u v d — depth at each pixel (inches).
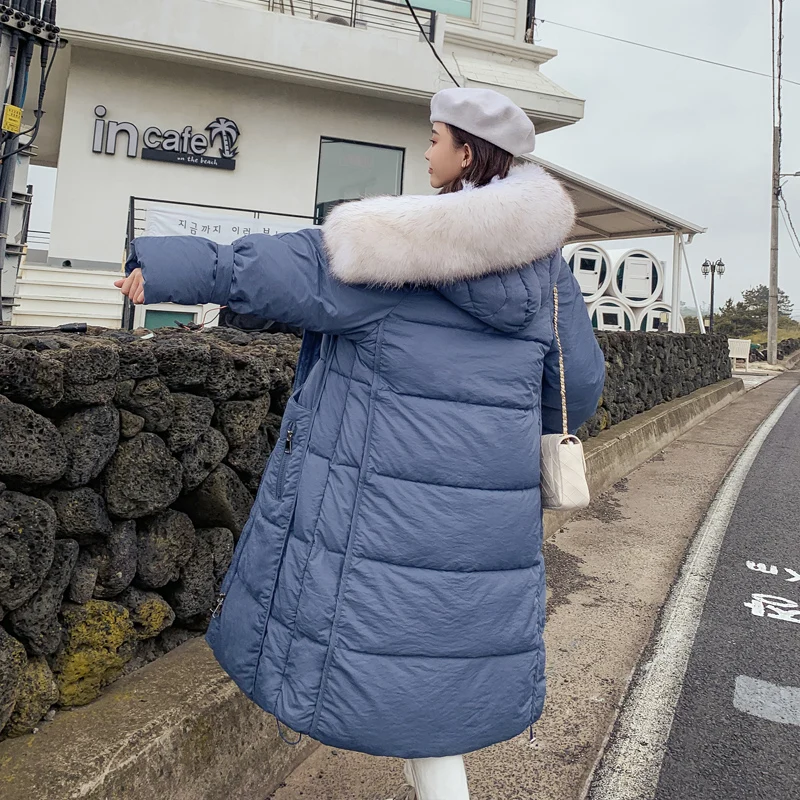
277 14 336.2
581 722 106.8
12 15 130.4
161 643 94.3
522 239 57.0
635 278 620.4
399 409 59.6
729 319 2886.3
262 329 66.9
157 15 317.7
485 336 61.7
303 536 60.6
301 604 59.5
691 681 119.9
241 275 55.2
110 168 340.8
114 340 89.2
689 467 305.6
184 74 349.1
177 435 89.0
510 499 61.9
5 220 140.6
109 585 82.5
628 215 554.6
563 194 62.1
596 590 162.2
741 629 141.6
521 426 63.0
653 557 186.4
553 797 89.4
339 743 58.4
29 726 72.4
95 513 78.6
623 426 319.0
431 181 68.3
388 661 58.0
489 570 60.8
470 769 94.8
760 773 95.4
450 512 58.9
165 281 53.2
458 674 59.1
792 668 125.3
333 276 57.1
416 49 360.2
